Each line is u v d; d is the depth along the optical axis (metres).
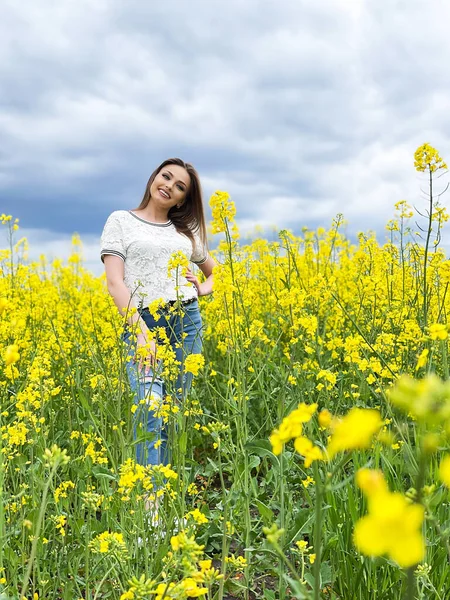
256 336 3.76
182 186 4.31
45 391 3.12
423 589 2.23
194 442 4.09
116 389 3.64
